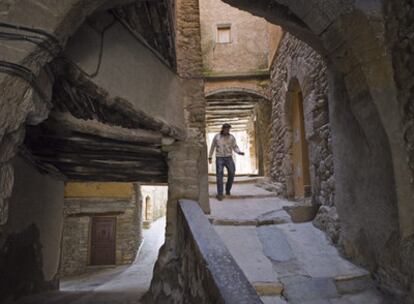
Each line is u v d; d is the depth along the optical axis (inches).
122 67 112.3
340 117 124.6
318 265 115.6
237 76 317.7
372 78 91.1
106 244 390.0
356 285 103.2
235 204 199.2
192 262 102.6
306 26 113.1
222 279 74.4
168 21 113.7
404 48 87.5
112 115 124.7
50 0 63.9
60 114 115.0
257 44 330.6
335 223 130.9
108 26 105.0
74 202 371.6
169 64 151.9
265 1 112.7
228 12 339.6
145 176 215.0
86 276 343.0
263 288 100.8
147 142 148.2
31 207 172.6
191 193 154.7
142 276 308.2
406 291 89.2
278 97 257.6
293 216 158.7
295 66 197.0
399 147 89.6
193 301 97.0
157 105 135.9
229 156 220.2
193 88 166.2
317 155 158.7
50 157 165.9
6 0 61.3
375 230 103.2
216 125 505.4
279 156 253.8
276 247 130.8
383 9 91.2
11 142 65.9
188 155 157.2
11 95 61.5
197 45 171.6
